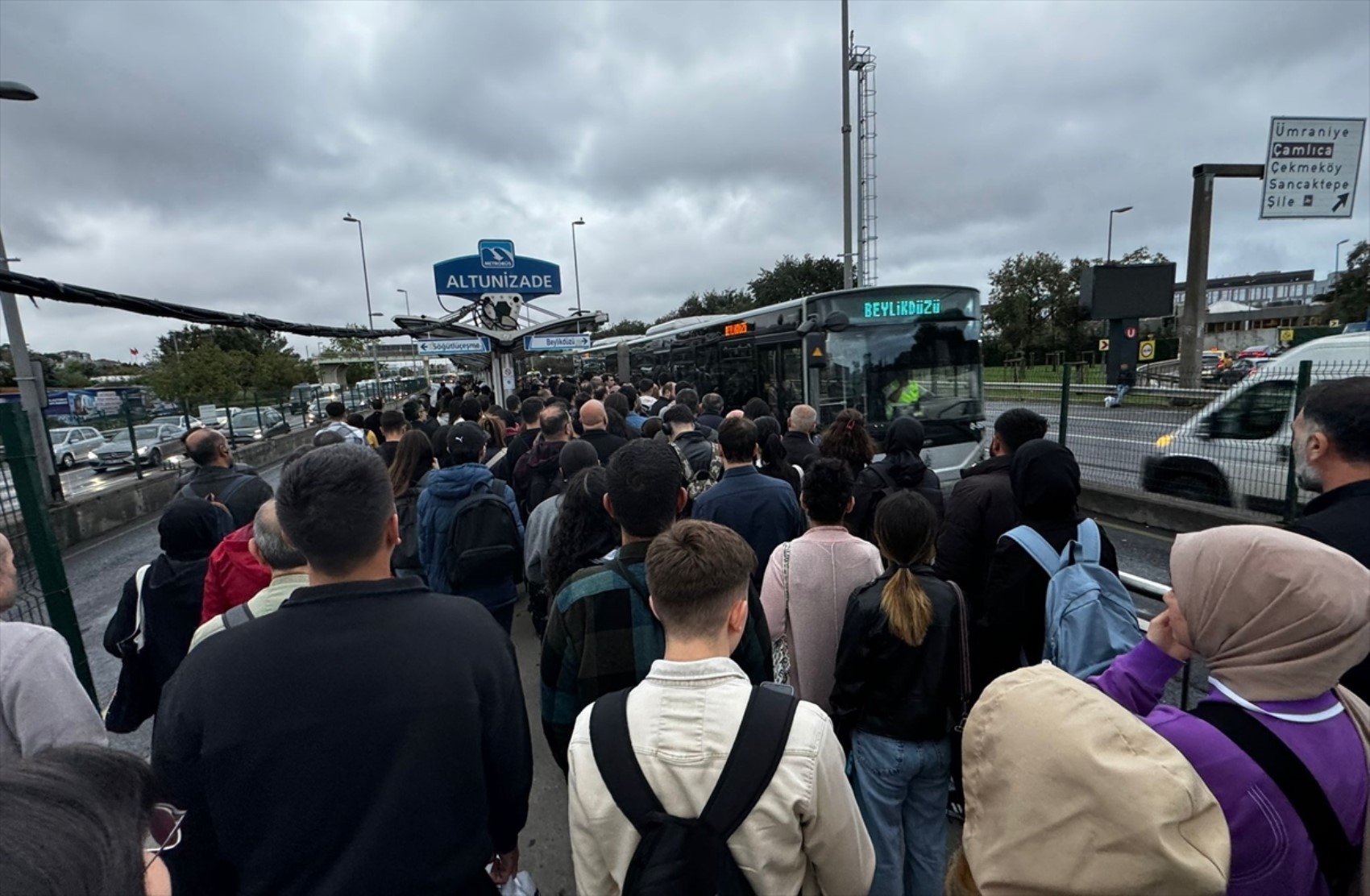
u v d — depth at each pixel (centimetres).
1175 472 742
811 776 118
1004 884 93
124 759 70
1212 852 84
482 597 350
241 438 2155
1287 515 612
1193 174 1770
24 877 50
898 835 217
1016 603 226
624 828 116
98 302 390
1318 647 103
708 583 131
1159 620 133
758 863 112
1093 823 87
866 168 1811
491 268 1393
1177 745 108
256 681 119
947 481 795
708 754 116
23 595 357
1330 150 1509
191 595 285
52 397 2994
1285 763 102
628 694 128
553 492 420
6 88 548
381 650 126
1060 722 96
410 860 121
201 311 479
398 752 122
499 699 140
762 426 444
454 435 365
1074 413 914
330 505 131
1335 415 173
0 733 161
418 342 1332
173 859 118
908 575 211
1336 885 102
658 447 210
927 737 212
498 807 150
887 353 799
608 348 2997
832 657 247
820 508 253
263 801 116
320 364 5578
